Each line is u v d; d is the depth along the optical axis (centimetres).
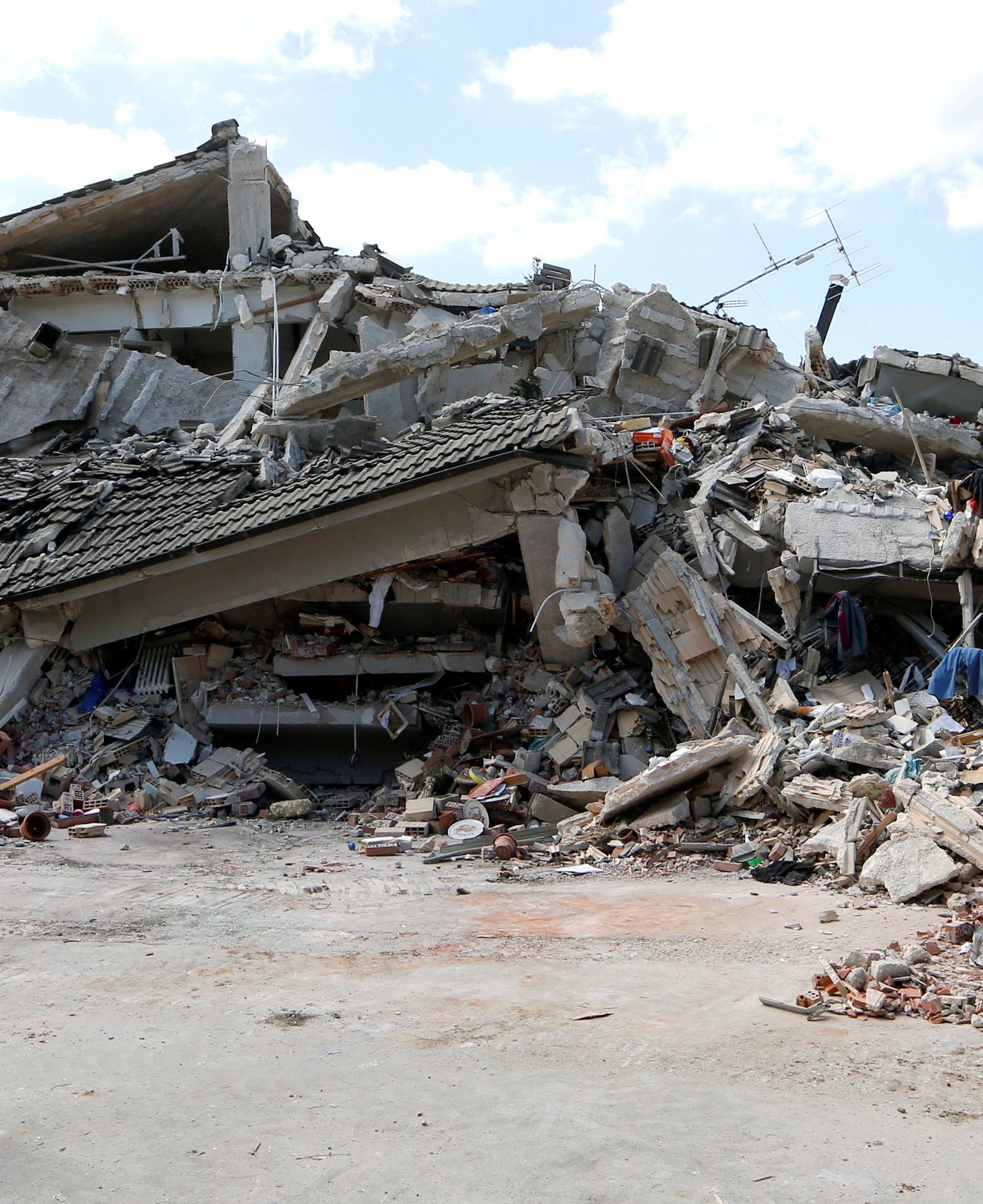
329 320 2452
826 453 2100
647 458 1836
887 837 1048
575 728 1581
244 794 1596
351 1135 514
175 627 1831
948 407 2466
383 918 942
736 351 2384
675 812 1238
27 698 1759
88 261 2888
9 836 1321
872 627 1627
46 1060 604
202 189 2708
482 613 1767
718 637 1557
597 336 2403
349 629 1772
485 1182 468
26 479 2036
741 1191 459
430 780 1570
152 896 1020
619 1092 561
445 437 1712
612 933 886
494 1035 648
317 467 1781
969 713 1411
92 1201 453
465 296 2445
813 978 746
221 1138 511
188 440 2252
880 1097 557
